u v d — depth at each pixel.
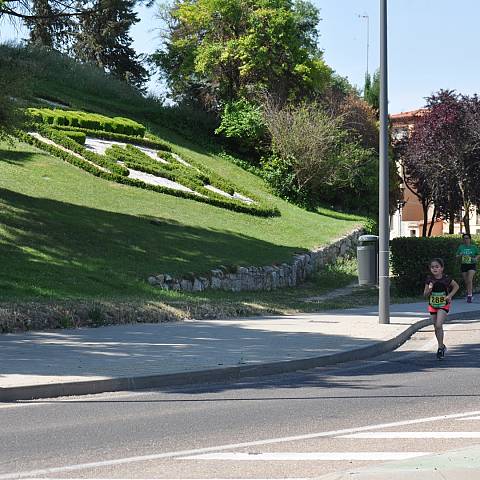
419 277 33.84
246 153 63.31
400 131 80.94
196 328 20.27
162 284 27.34
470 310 27.16
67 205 35.19
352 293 35.59
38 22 30.05
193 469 7.81
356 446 8.73
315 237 44.94
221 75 66.19
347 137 64.19
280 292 33.94
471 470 7.33
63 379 12.41
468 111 62.09
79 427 9.84
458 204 69.31
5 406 11.32
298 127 56.88
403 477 7.07
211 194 45.88
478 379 13.81
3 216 30.12
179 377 13.33
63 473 7.67
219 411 10.93
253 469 7.79
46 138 46.56
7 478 7.48
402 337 19.94
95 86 64.56
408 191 104.19
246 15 64.44
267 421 10.22
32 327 18.75
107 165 44.25
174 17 68.25
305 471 7.71
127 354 15.41
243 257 34.38
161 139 57.34
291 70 64.88
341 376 14.34
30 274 23.72
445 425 9.83
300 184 57.12
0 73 29.59
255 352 16.09
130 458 8.26
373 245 22.97
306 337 18.72
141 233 33.53
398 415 10.55
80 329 19.27
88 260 27.38
